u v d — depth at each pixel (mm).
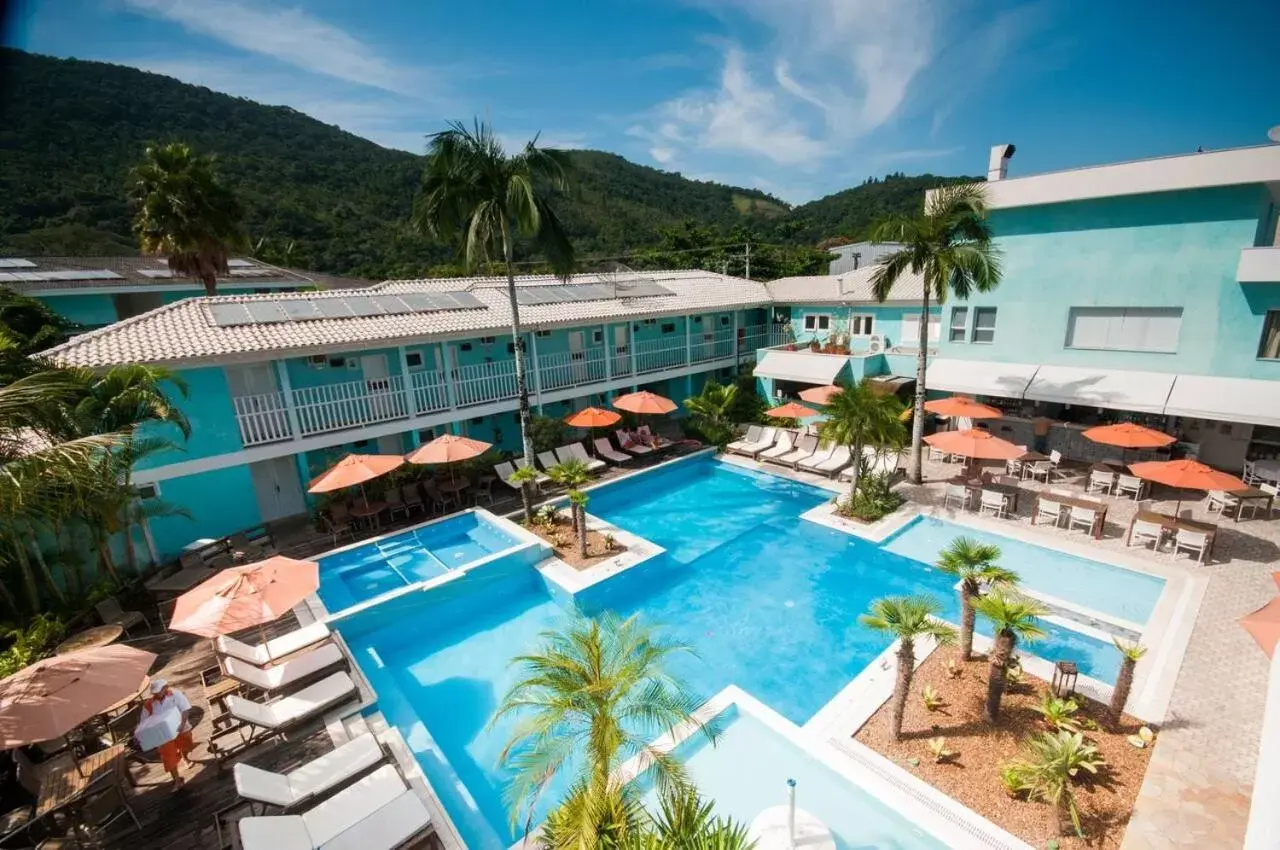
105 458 12680
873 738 9648
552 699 7414
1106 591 14156
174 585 14336
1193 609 12781
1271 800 4352
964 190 18344
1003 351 23219
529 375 24562
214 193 28094
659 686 7980
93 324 31156
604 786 6938
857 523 18266
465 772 10086
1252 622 7711
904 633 8859
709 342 32656
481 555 17266
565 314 25359
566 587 15039
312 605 14633
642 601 15109
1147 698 10195
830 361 27547
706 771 9344
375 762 8891
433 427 23344
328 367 20844
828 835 7402
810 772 9234
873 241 19781
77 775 8203
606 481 22688
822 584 15609
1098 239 20375
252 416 18125
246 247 29625
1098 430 17969
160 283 32406
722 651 12867
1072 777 8555
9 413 9398
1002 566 15516
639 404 23969
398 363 22391
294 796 8188
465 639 13961
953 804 8273
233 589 10227
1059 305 21578
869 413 17938
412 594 14250
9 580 13664
